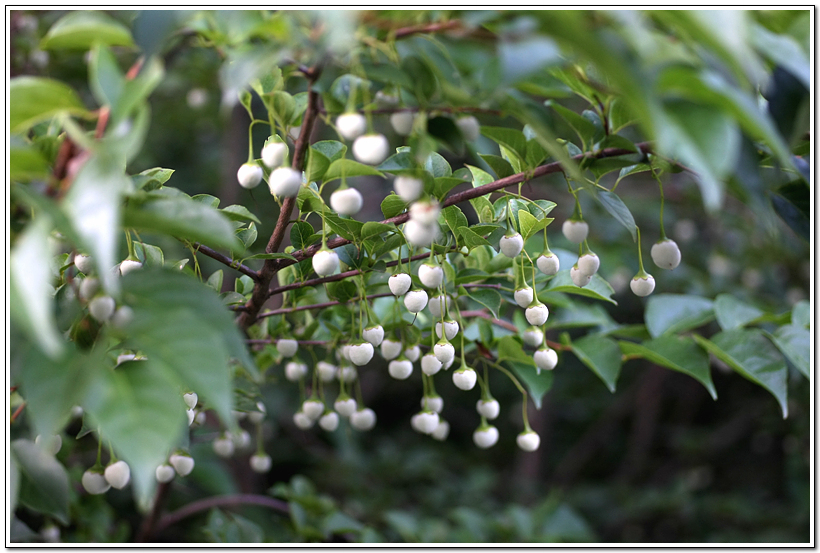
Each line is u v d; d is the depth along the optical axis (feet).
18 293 2.49
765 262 6.45
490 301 3.03
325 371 3.27
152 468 2.52
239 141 5.81
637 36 2.53
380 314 3.28
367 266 3.01
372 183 6.55
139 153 6.23
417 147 2.76
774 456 7.87
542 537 4.20
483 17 2.58
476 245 2.94
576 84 2.80
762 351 3.12
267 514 5.10
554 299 3.26
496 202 3.06
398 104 2.79
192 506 3.60
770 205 2.80
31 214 2.64
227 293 3.06
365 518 5.72
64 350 2.57
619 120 2.81
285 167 2.82
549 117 2.76
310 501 3.62
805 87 2.65
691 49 2.58
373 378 8.54
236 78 2.61
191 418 2.96
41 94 2.60
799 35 2.67
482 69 2.65
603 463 8.54
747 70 2.52
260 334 3.28
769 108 2.66
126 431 2.53
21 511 3.35
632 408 8.60
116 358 2.88
